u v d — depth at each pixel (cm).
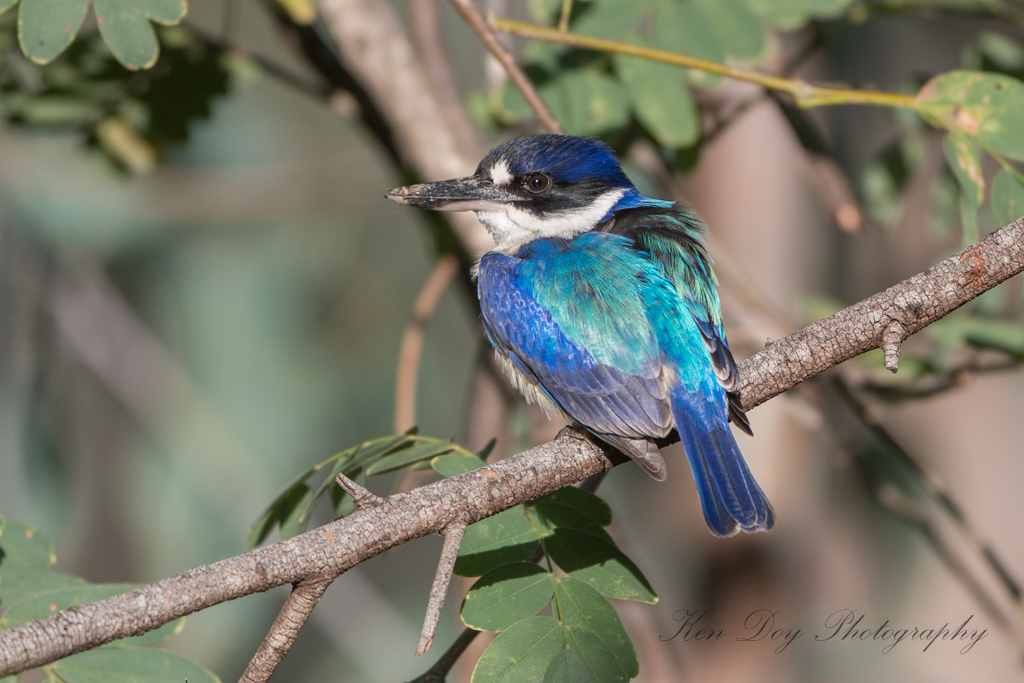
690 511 1213
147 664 603
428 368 1742
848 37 1434
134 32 711
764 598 1187
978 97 812
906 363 1086
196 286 1714
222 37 1072
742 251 1210
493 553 616
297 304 1738
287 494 687
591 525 641
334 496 686
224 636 1540
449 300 1755
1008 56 1116
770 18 953
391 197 920
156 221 1636
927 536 1095
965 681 1529
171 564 1593
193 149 1666
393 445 684
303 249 1747
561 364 773
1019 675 1527
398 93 1016
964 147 796
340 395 1722
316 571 525
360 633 1545
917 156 1180
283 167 1603
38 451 1452
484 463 654
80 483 1552
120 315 1580
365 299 1741
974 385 1628
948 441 1627
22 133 1202
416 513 555
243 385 1694
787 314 1208
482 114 1148
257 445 1669
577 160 902
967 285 657
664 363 739
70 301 1545
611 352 753
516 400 1118
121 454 1593
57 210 1512
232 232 1742
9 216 1461
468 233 1054
